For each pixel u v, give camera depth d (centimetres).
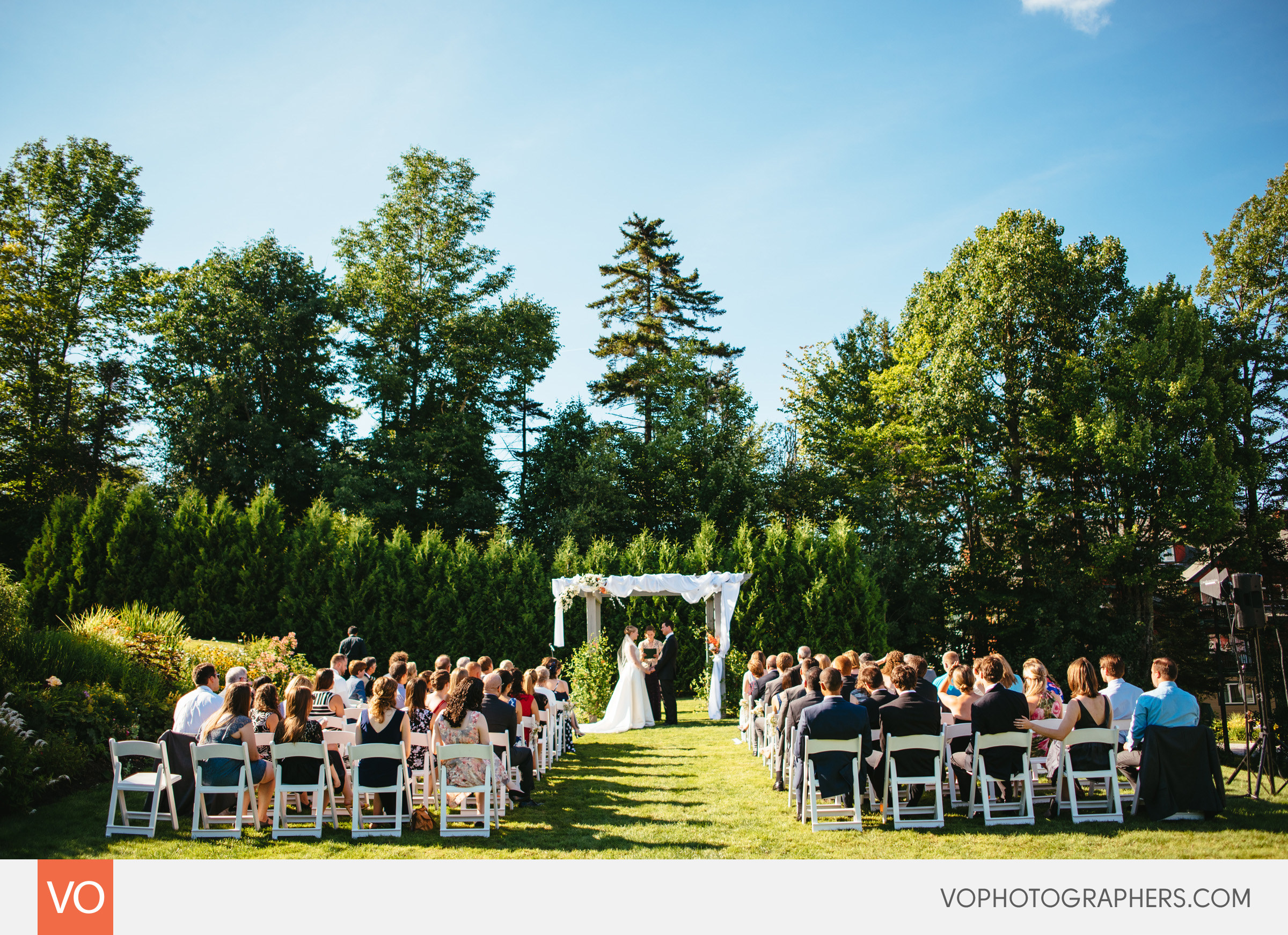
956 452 3012
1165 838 632
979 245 3083
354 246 3562
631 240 4484
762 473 3572
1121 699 794
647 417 4100
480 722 720
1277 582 2625
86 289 3155
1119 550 2464
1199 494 2427
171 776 709
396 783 692
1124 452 2450
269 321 3156
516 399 3862
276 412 3297
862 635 2088
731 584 1642
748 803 814
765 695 1062
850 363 3584
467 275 3597
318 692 809
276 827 679
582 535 3219
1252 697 940
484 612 2230
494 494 3534
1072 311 2878
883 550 2716
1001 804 724
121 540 2127
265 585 2202
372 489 3022
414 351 3462
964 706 789
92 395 3225
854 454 3281
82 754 876
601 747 1232
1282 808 718
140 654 1294
